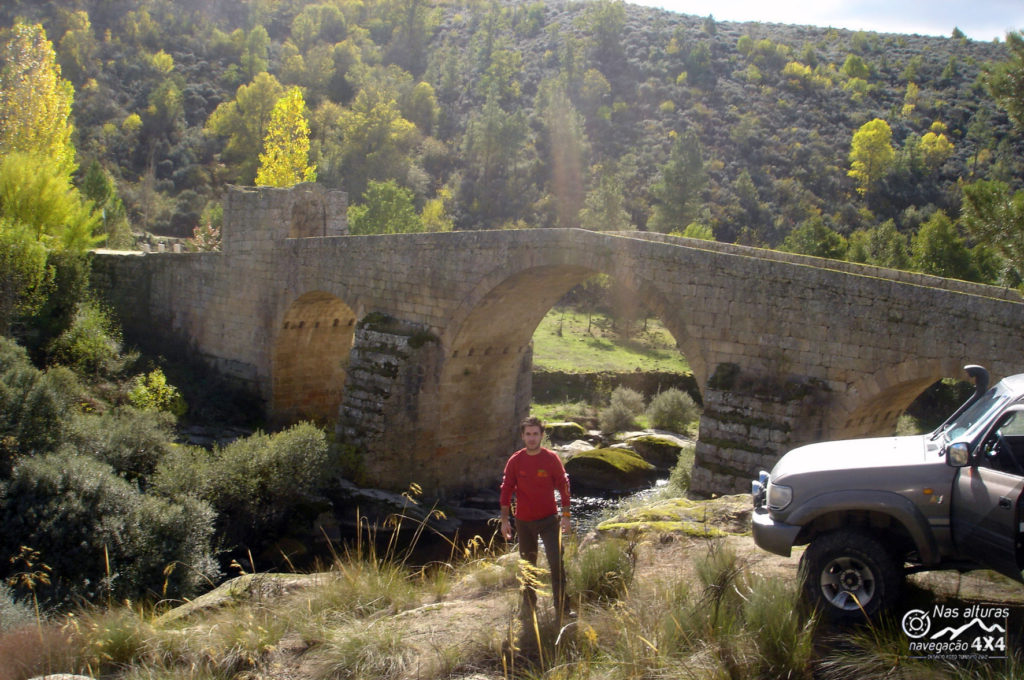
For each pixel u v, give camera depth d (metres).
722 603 8.06
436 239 26.61
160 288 37.84
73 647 9.34
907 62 121.56
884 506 7.73
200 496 21.00
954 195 82.69
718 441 19.72
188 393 32.66
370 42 137.62
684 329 21.00
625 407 39.41
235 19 142.50
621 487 30.97
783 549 8.08
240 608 10.41
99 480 17.77
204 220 61.66
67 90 47.34
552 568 8.95
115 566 16.64
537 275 24.83
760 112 102.44
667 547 11.08
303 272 31.12
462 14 155.25
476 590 10.63
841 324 18.66
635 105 104.38
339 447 26.41
